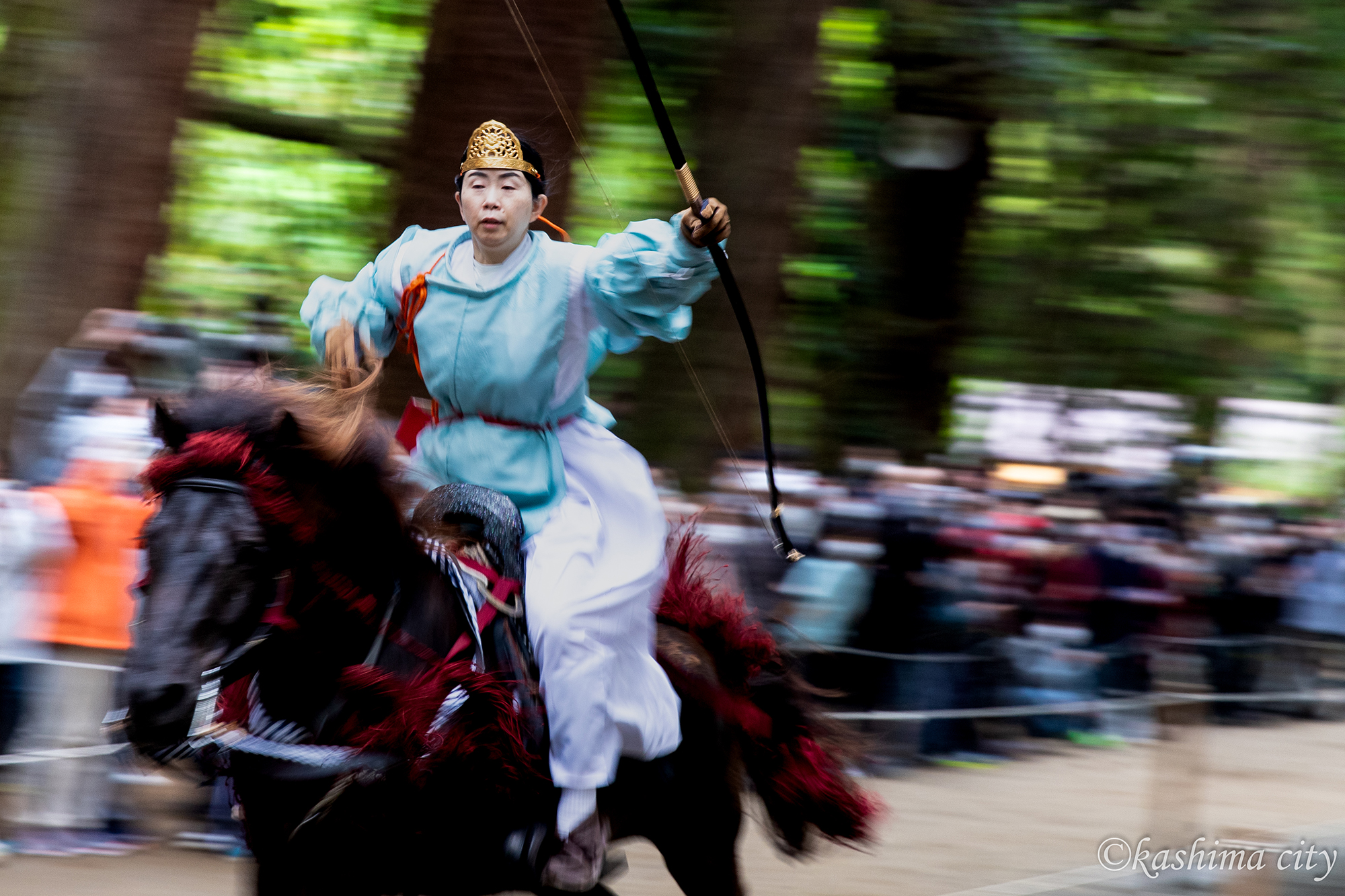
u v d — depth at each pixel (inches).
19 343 386.3
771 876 309.6
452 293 181.5
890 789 376.5
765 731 206.4
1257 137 537.6
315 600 158.6
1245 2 523.8
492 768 163.3
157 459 149.8
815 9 432.1
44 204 394.0
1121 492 491.5
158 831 296.4
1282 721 518.9
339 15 594.9
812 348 560.4
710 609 205.8
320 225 625.9
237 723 159.3
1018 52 520.4
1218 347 570.9
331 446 156.5
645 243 176.6
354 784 159.5
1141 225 553.9
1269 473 647.8
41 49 404.8
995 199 567.8
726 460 409.4
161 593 140.6
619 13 173.5
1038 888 305.3
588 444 191.5
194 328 331.3
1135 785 396.2
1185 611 450.6
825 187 564.7
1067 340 569.9
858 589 377.1
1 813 285.3
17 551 280.1
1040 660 425.7
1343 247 559.2
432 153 357.7
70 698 284.4
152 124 398.0
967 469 469.4
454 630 169.0
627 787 190.7
